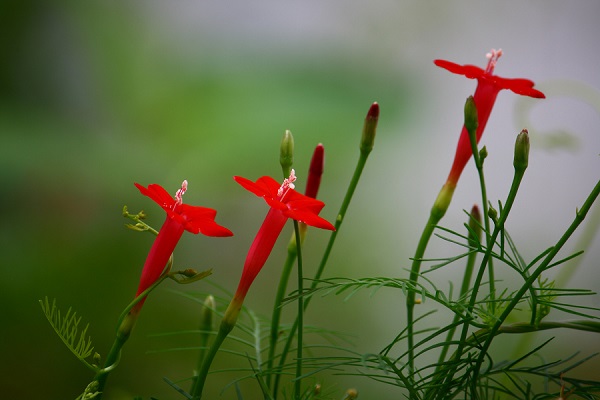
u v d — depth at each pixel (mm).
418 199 1203
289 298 479
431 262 1141
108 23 1126
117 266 915
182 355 831
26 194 943
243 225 1068
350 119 1148
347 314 930
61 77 1102
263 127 1078
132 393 806
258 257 469
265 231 469
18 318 840
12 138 1001
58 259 898
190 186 1038
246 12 1185
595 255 971
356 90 1204
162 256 467
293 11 1187
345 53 1211
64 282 881
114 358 472
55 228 933
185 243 1036
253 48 1168
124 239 943
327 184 1162
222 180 1046
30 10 1086
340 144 1112
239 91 1120
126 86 1107
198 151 1056
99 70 1108
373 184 1193
